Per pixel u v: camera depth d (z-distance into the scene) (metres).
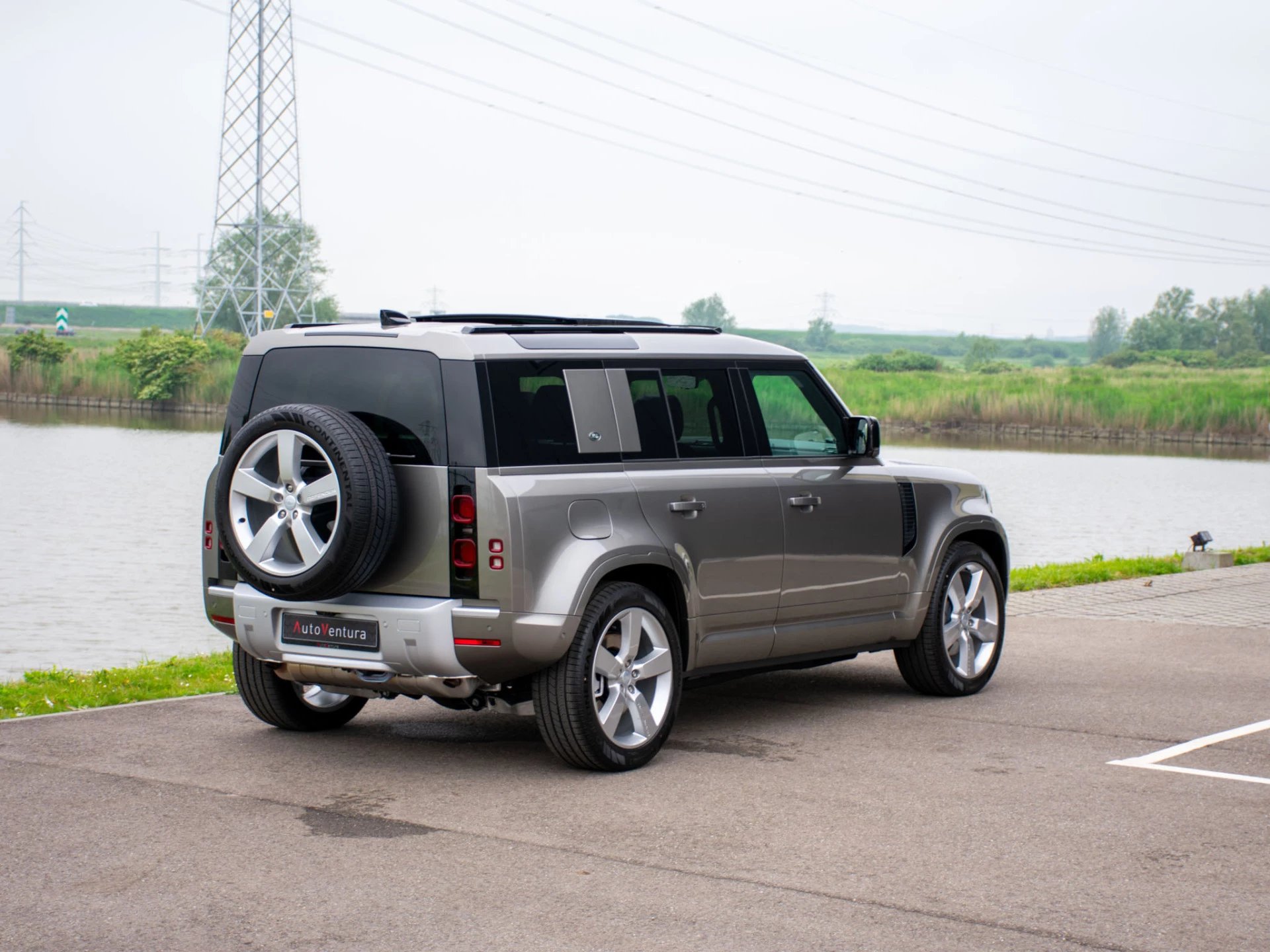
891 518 8.26
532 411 6.58
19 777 6.52
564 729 6.56
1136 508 33.38
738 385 7.62
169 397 88.31
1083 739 7.50
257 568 6.46
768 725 7.87
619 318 7.92
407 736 7.57
